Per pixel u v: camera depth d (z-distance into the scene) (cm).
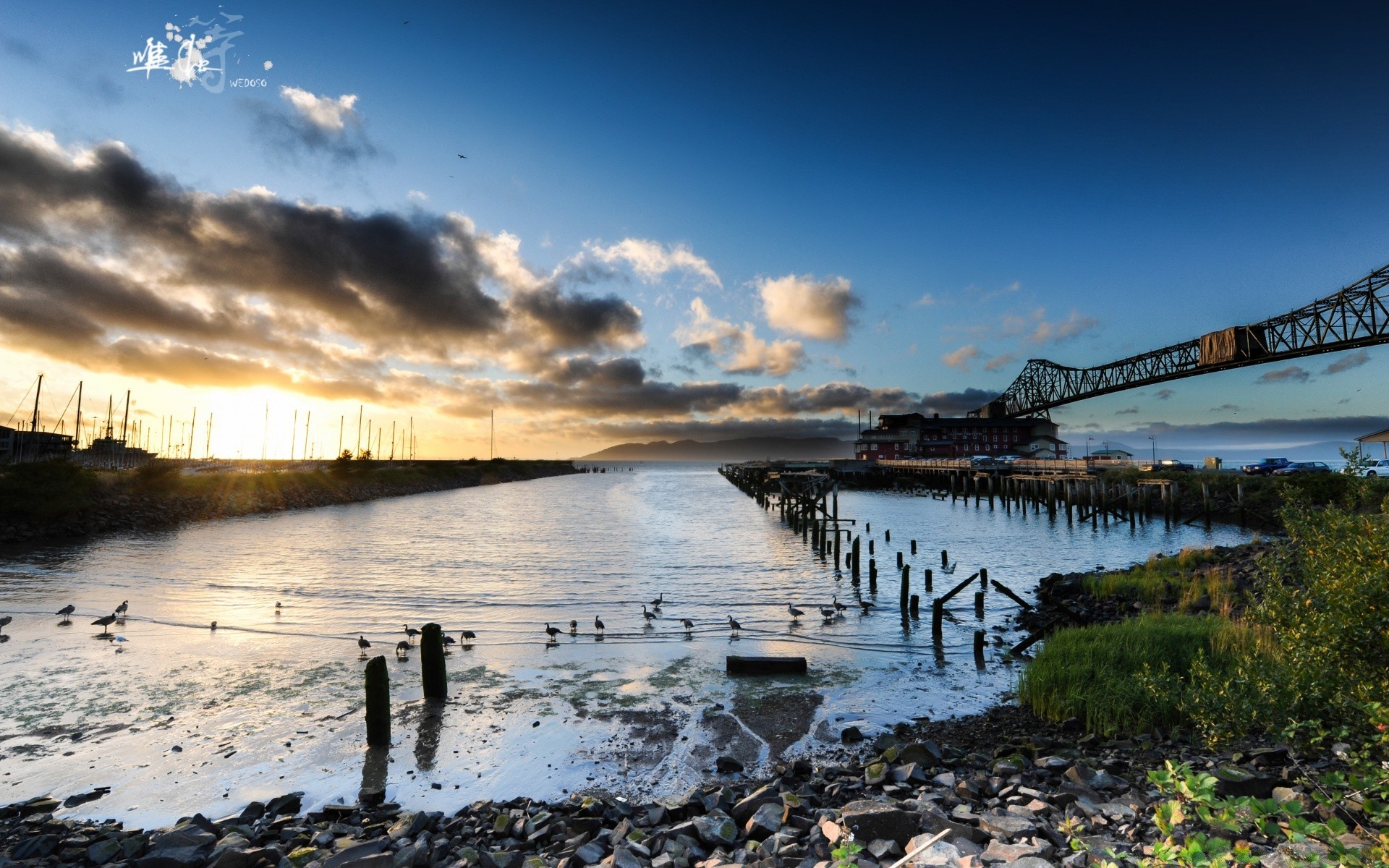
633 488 13162
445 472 12875
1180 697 1180
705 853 850
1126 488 5459
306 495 7706
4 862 859
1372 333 4606
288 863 825
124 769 1212
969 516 6150
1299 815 543
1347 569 778
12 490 4275
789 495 6097
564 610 2456
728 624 2256
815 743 1316
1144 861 532
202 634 2073
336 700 1545
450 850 889
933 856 714
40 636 2034
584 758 1259
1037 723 1341
